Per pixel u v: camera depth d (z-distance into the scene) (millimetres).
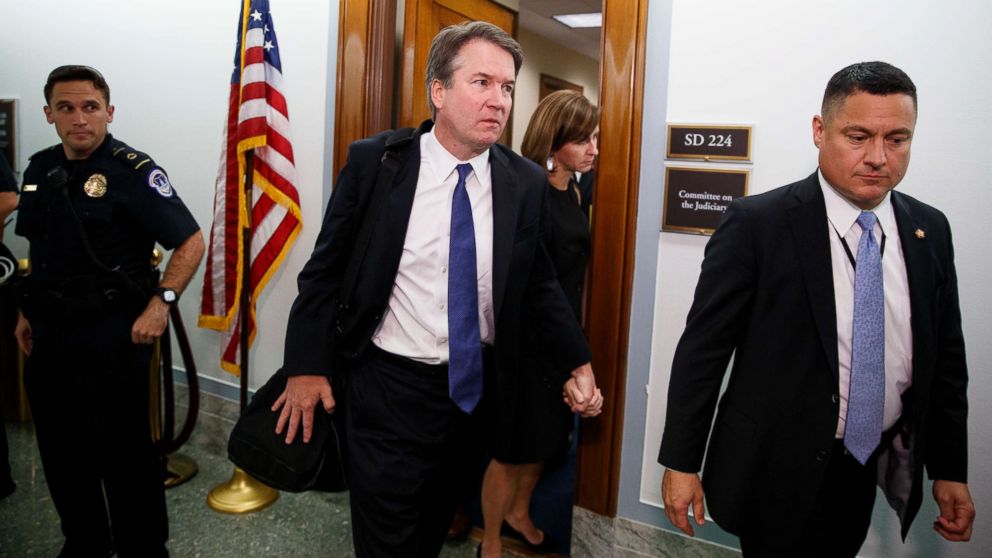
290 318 1450
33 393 1825
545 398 1837
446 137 1393
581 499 2059
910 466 1156
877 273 1069
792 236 1101
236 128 2455
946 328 1153
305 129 2529
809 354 1086
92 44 3146
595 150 1929
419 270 1420
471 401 1459
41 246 1787
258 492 2467
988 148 1492
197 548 2160
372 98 2361
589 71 7449
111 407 1814
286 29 2549
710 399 1170
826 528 1182
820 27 1636
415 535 1444
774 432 1114
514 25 3336
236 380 2826
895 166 992
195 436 2973
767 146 1717
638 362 1941
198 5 2768
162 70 2920
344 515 2420
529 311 1620
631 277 1916
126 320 1829
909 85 984
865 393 1086
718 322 1154
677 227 1831
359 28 2330
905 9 1546
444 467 1499
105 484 1861
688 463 1172
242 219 2410
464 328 1419
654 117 1857
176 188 2941
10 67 3438
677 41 1810
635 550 1984
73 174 1796
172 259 1906
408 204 1396
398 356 1435
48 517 2320
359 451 1435
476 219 1437
